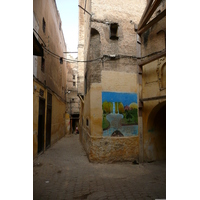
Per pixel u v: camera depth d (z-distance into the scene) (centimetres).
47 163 711
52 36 1216
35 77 724
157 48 721
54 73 1290
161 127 797
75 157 818
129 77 748
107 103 711
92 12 748
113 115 712
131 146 715
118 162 698
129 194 432
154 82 710
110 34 746
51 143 1175
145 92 756
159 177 556
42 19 893
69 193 438
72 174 578
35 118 750
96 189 461
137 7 818
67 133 2152
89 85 793
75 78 2447
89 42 808
